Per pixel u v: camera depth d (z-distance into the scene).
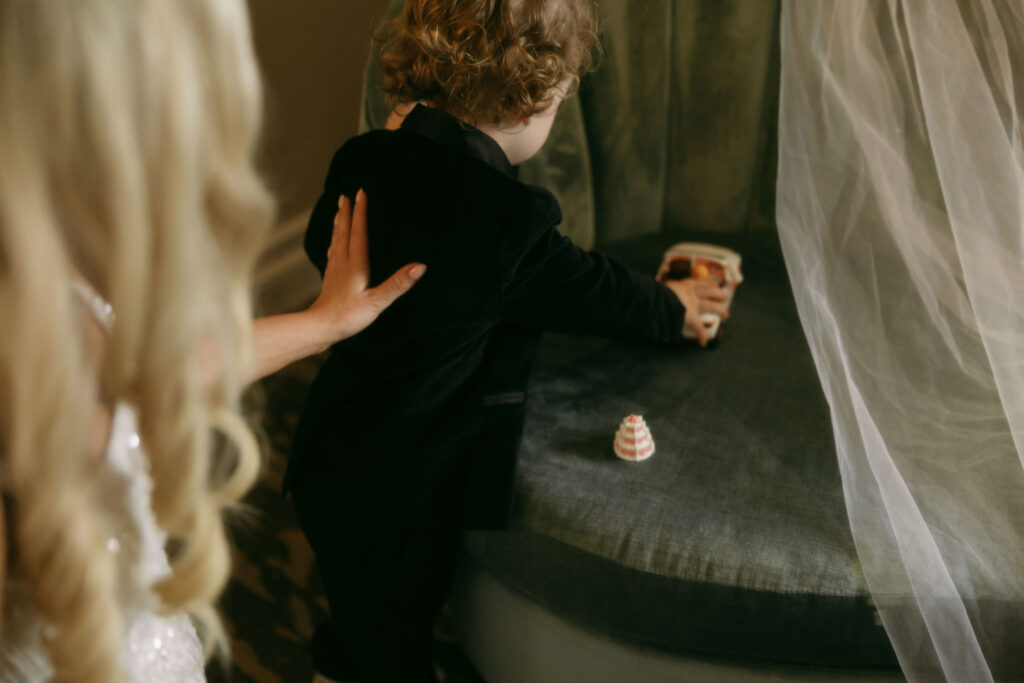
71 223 0.37
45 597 0.40
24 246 0.34
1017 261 0.78
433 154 0.86
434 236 0.85
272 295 1.78
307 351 0.82
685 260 1.20
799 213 0.88
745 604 0.85
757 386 1.09
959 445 0.85
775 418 1.04
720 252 1.21
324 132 1.79
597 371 1.13
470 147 0.86
